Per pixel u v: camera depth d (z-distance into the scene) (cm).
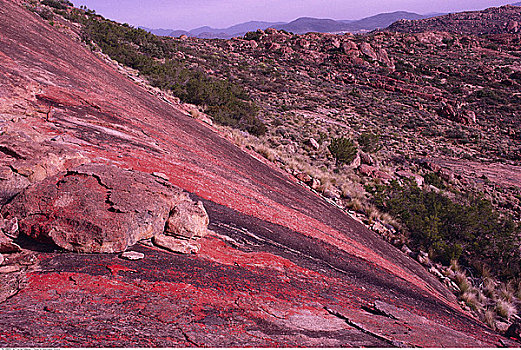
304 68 7744
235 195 768
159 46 5472
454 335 450
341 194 1611
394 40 11544
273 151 1880
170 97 2147
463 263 1284
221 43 9119
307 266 550
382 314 444
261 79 5762
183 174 714
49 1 4012
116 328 225
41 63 1011
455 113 5500
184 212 423
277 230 661
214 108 2423
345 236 914
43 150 414
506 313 902
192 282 340
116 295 273
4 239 289
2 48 925
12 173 363
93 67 1533
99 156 565
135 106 1205
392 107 5600
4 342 178
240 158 1309
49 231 312
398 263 941
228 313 300
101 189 372
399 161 2980
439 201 1722
